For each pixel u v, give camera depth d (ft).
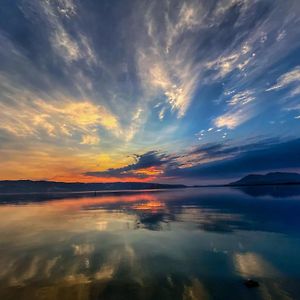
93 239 44.93
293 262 30.22
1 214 89.97
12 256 35.06
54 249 38.50
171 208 95.61
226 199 138.00
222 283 24.57
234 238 43.19
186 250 36.60
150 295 22.56
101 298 22.31
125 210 92.58
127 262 31.71
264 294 22.04
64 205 125.49
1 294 23.40
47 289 24.22
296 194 168.35
